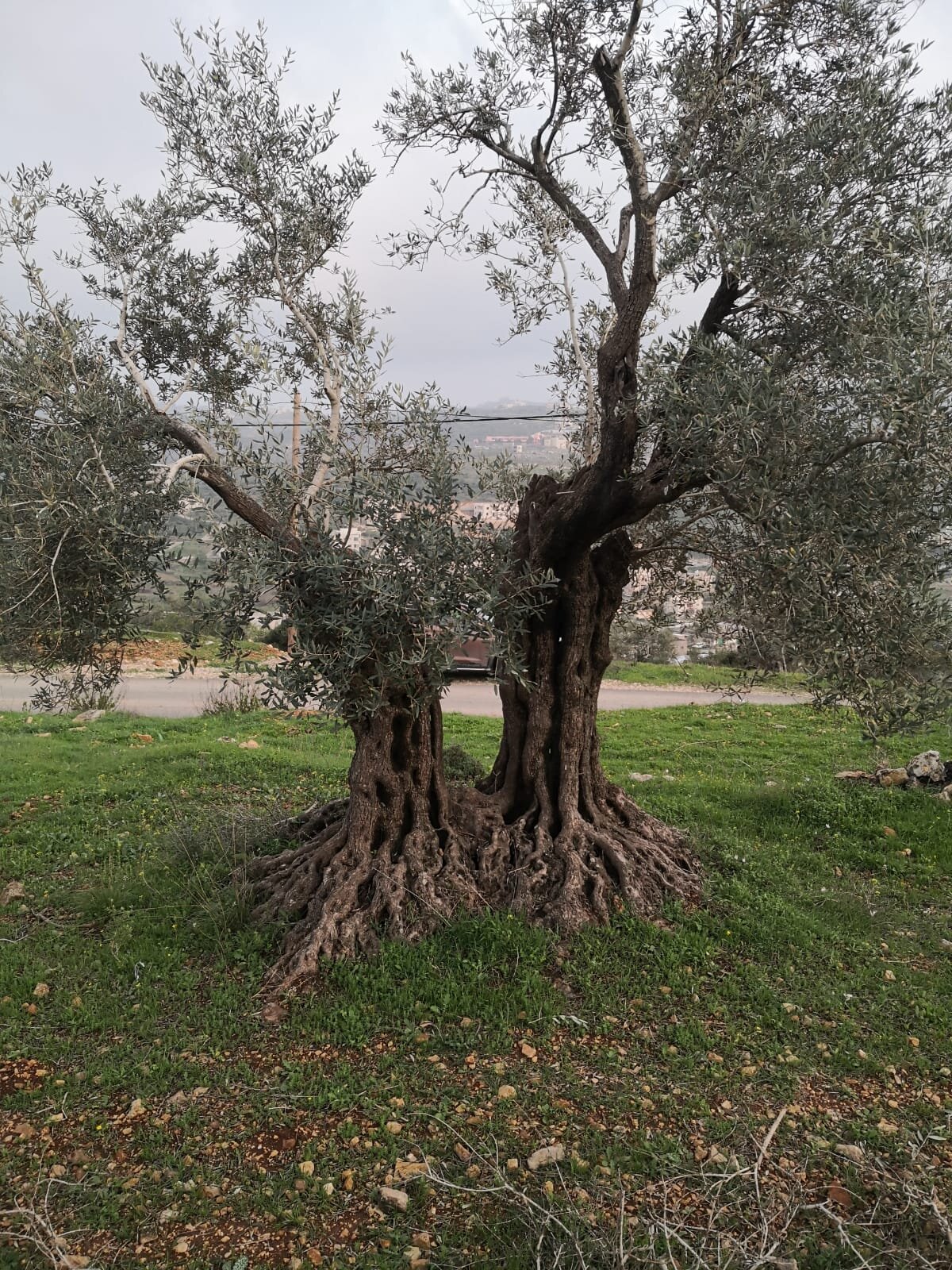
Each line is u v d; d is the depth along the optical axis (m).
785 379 4.68
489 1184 3.95
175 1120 4.34
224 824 8.41
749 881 7.71
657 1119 4.46
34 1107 4.46
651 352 5.13
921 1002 5.89
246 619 5.34
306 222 6.74
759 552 4.70
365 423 6.18
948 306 4.50
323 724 5.91
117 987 5.67
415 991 5.48
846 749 14.17
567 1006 5.48
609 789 7.60
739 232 5.05
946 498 4.15
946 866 8.63
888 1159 4.27
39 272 5.38
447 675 5.65
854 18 5.45
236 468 6.02
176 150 6.53
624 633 11.84
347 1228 3.70
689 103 5.48
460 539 5.16
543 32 6.09
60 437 4.93
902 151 5.01
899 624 4.24
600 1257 3.51
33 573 4.74
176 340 7.19
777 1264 3.47
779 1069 4.96
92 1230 3.67
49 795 10.30
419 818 6.71
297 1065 4.80
